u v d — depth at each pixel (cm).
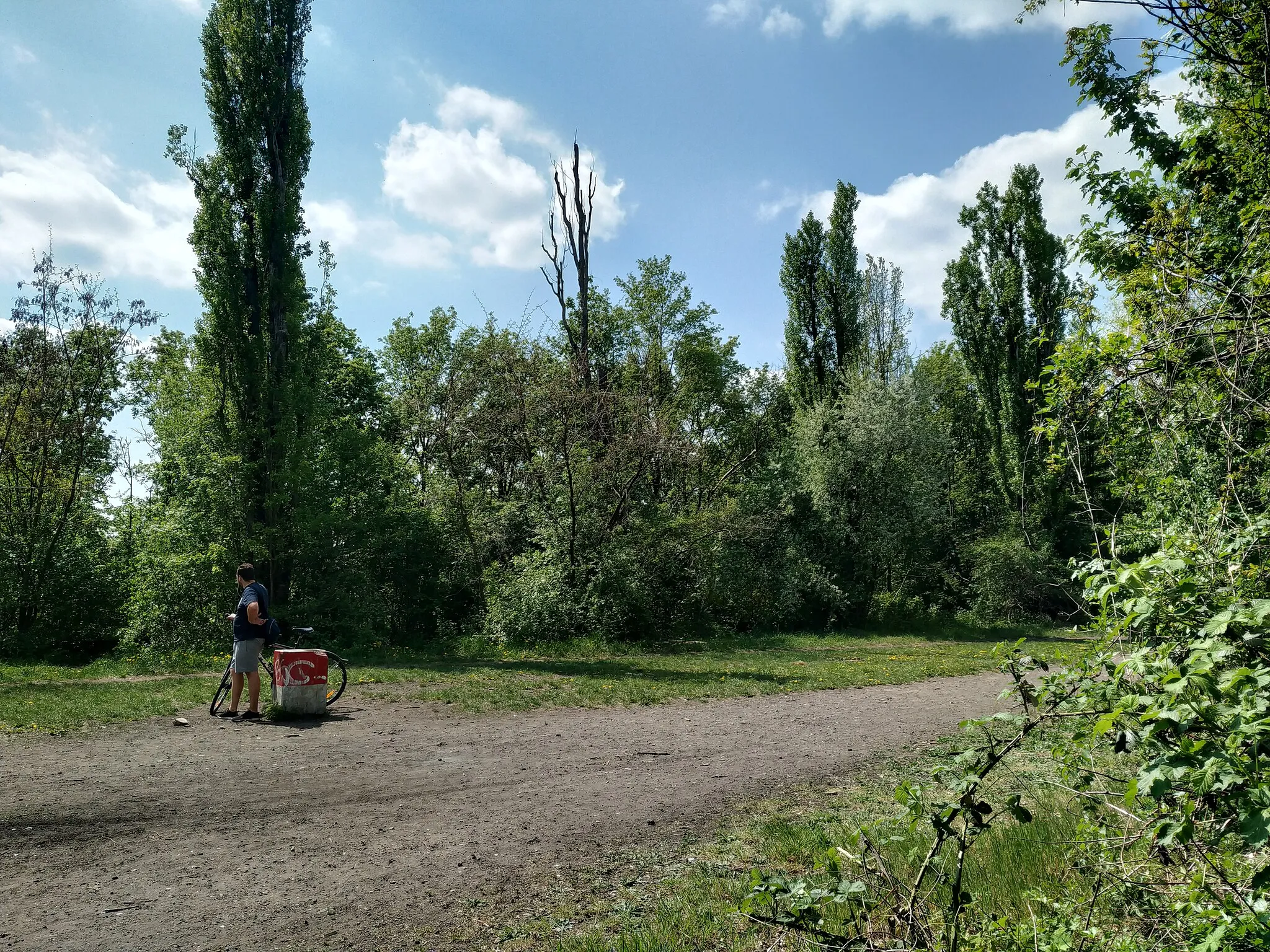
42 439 2338
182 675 1576
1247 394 347
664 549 2631
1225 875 259
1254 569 260
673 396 3019
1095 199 693
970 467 3938
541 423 2345
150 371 2545
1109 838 331
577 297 3369
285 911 450
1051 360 433
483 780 751
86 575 2353
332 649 2034
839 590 3002
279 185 2244
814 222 3675
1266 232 374
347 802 666
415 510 2483
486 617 2319
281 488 2111
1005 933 334
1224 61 457
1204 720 210
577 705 1230
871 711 1184
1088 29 651
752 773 788
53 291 2395
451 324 3916
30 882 482
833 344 3684
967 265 3494
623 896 478
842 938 293
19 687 1309
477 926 437
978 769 278
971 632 2986
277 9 2269
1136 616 242
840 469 3117
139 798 657
